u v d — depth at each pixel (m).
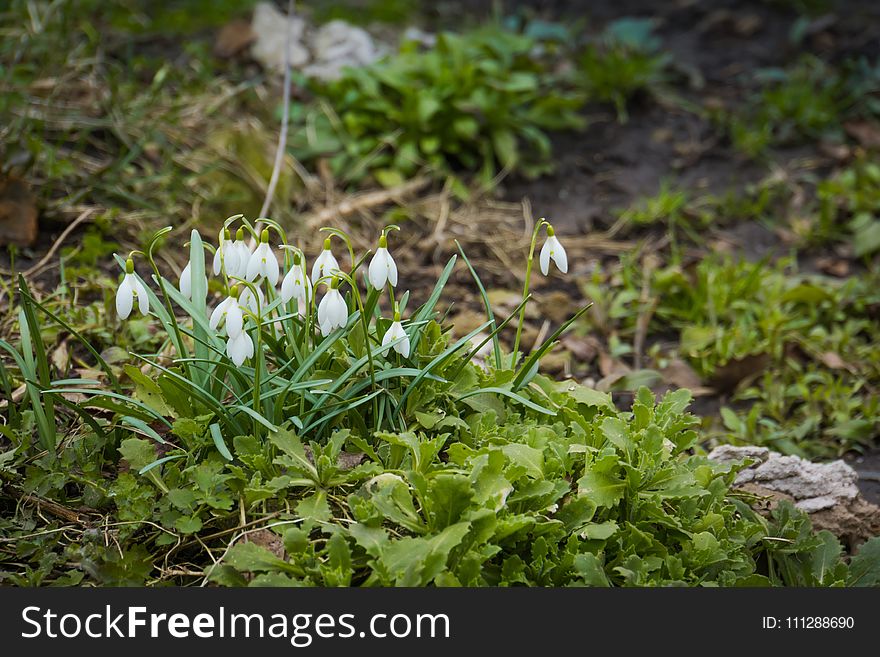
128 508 1.25
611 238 1.72
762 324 1.58
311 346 1.31
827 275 1.70
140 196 1.60
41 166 1.58
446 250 1.66
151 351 1.42
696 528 1.27
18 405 1.34
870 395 1.54
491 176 1.79
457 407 1.32
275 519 1.25
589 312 1.59
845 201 1.80
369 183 1.74
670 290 1.63
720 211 1.78
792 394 1.53
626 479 1.27
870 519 1.35
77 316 1.43
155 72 1.79
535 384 1.34
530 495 1.24
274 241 1.62
